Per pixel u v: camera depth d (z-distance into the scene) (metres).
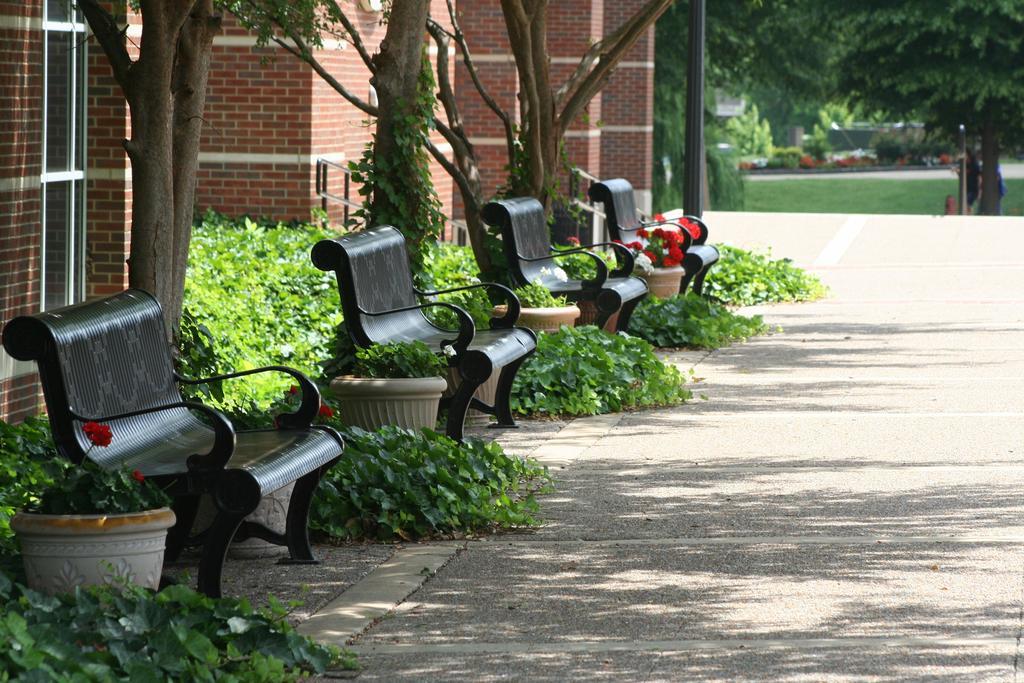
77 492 6.38
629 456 10.76
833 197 66.56
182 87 9.99
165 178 9.73
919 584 7.42
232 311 14.16
